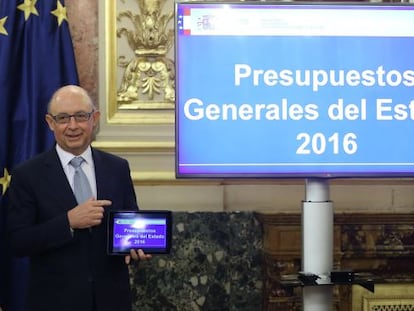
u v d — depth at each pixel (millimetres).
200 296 3412
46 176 2525
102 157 2650
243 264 3438
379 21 2805
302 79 2777
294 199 3539
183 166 2760
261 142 2770
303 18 2783
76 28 3473
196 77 2766
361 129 2787
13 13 3332
